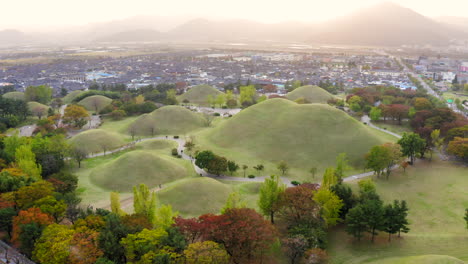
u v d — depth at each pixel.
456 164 165.38
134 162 152.00
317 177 156.25
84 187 139.25
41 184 108.00
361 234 102.88
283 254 89.31
